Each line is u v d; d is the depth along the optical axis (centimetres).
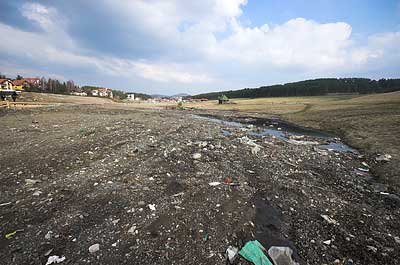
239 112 6762
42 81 13188
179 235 612
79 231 611
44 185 880
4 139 1562
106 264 504
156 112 5444
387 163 1426
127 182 923
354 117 3900
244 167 1220
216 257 541
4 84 7519
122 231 618
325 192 959
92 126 2188
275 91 16100
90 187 868
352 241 634
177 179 984
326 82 17412
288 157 1490
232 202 805
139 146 1479
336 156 1639
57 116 3075
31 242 563
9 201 756
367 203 883
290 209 798
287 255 551
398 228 713
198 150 1498
